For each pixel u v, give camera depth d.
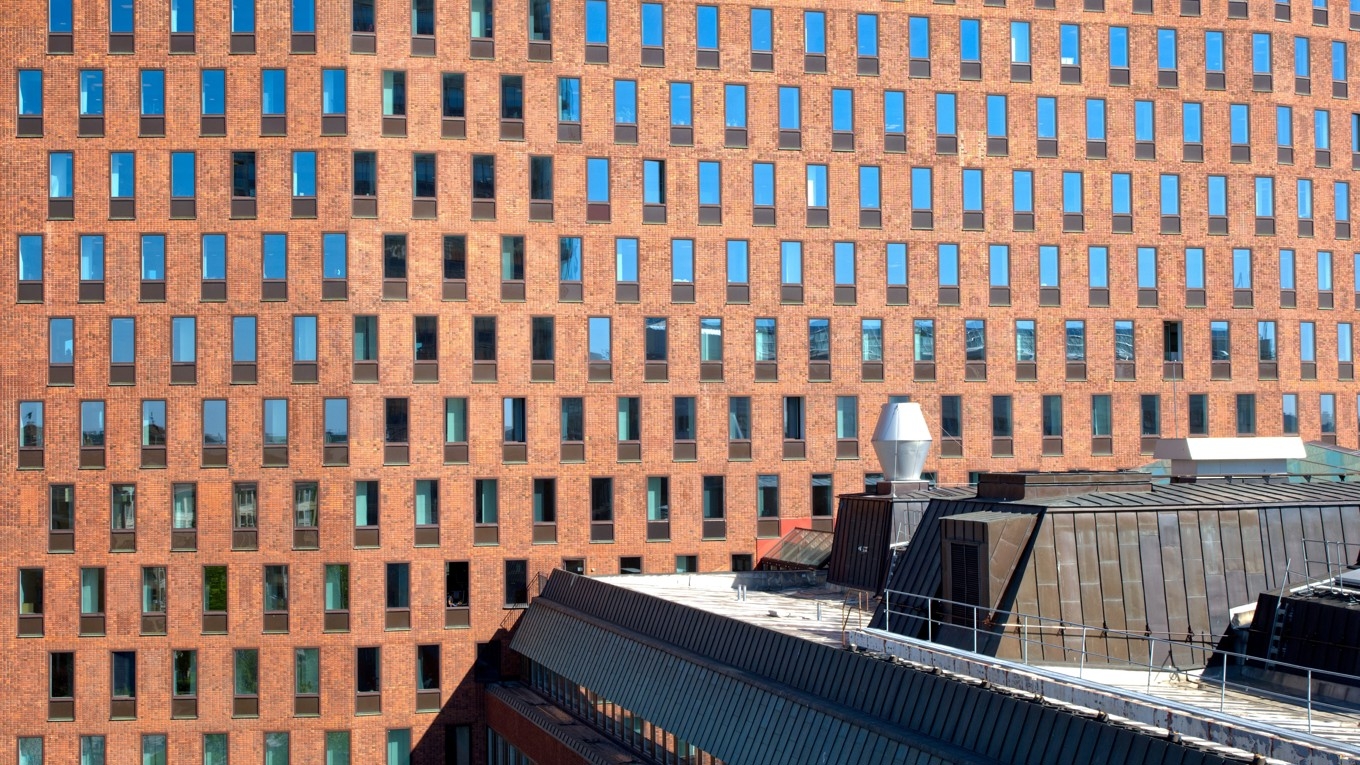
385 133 54.03
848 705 28.62
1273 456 43.97
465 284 54.50
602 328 55.62
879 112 58.28
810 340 57.41
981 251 59.12
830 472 57.31
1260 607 28.44
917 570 34.00
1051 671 25.12
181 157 53.56
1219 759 20.16
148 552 53.12
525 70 55.22
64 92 53.44
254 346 53.56
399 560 53.78
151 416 53.31
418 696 53.81
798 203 57.41
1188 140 61.75
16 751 52.84
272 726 53.16
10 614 52.97
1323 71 63.97
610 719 41.53
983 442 58.91
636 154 56.06
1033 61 59.94
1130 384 60.59
